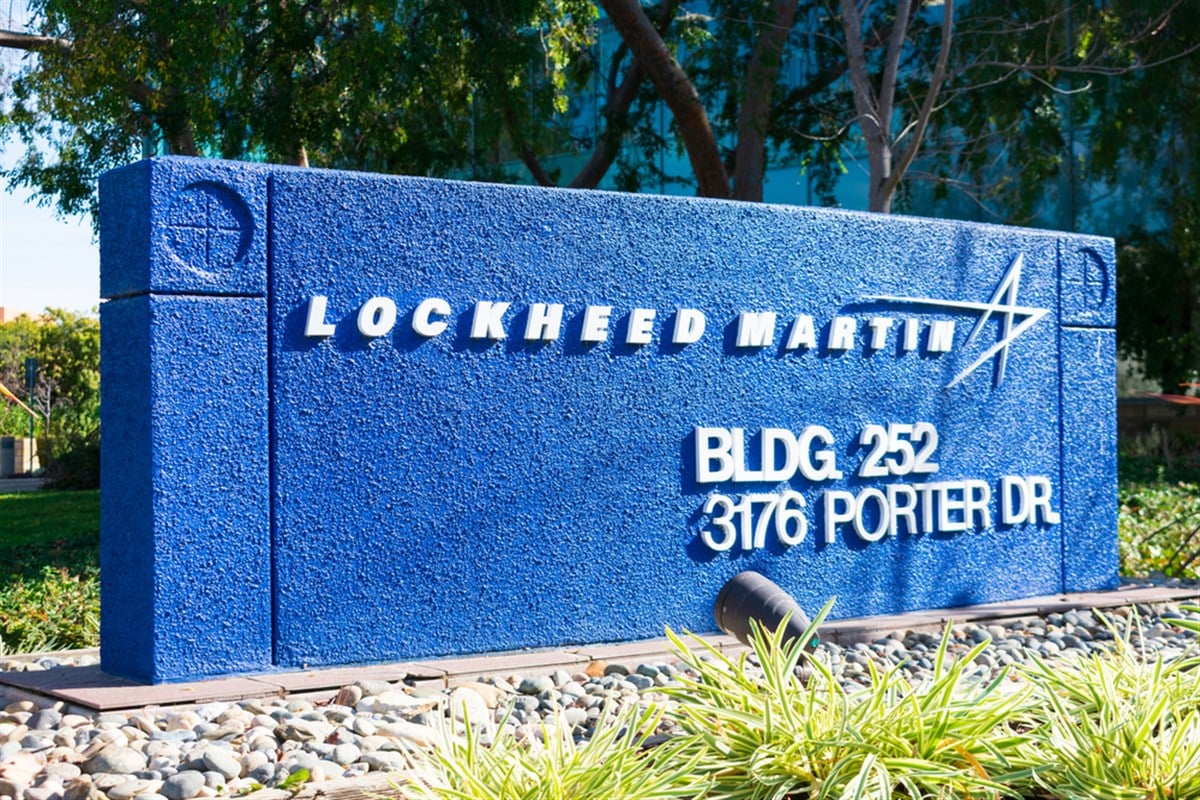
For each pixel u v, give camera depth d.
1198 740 3.97
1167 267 21.06
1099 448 9.16
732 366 7.38
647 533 7.06
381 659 6.22
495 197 6.58
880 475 7.95
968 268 8.45
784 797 3.85
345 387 6.14
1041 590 8.80
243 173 5.89
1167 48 17.97
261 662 5.90
